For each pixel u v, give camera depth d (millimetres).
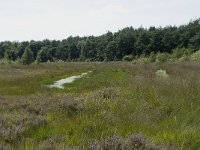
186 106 9070
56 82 27859
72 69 54031
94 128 6723
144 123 7344
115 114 7953
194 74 19750
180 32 100938
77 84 24578
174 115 8234
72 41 142875
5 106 10219
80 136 6148
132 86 12055
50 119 7719
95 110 8523
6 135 6277
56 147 5379
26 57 76438
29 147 5586
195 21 104312
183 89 11047
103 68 50719
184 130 6621
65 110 8695
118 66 53656
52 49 135250
